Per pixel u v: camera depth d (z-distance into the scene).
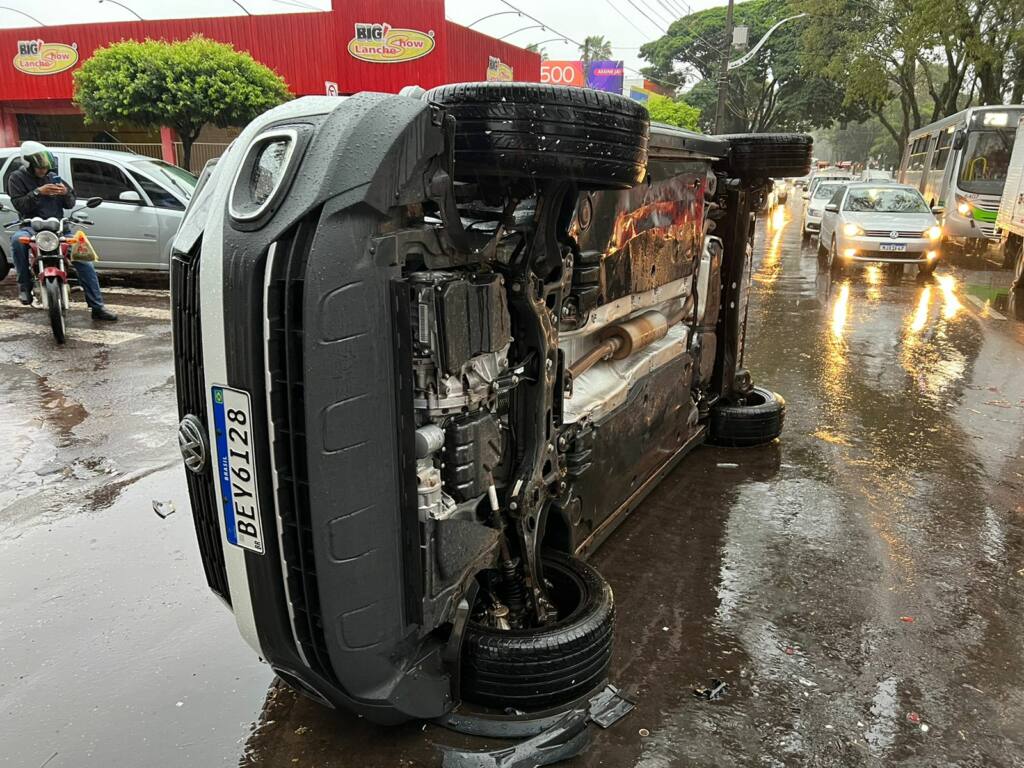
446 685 2.29
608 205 2.83
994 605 3.11
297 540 1.88
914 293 11.28
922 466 4.58
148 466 4.44
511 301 2.24
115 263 9.83
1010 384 6.35
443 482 2.13
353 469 1.83
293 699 2.53
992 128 16.66
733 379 4.88
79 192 9.65
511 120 1.91
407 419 1.91
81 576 3.28
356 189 1.69
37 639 2.85
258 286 1.74
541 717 2.32
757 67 50.06
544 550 2.82
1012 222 13.34
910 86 35.50
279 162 1.79
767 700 2.53
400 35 25.22
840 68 35.84
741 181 4.45
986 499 4.13
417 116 1.77
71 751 2.30
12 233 8.48
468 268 2.08
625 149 2.04
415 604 2.04
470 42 27.39
